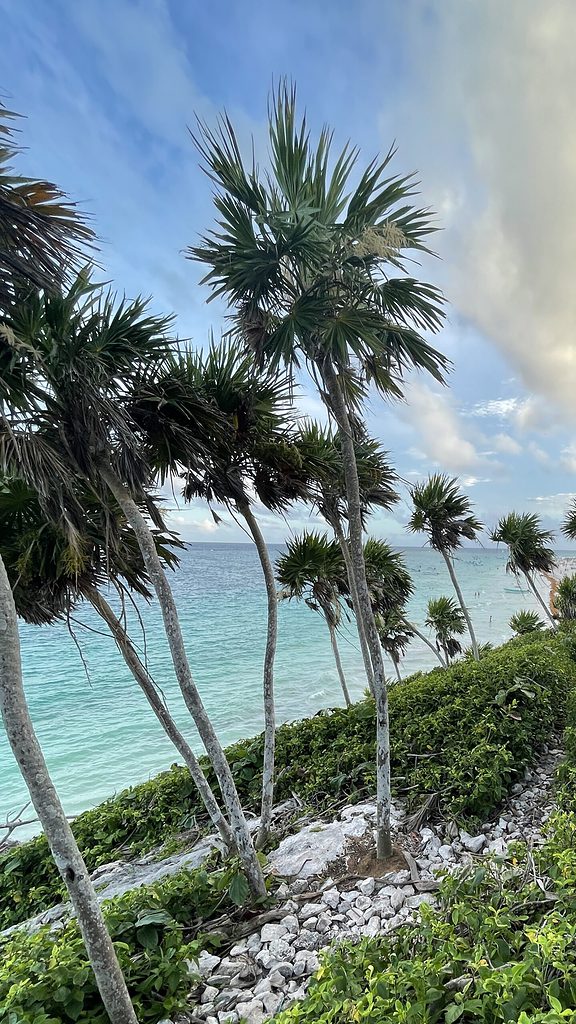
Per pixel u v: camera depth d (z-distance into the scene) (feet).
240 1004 9.40
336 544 27.91
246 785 22.16
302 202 13.44
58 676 73.36
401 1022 6.21
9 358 11.02
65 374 12.08
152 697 16.48
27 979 9.12
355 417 16.48
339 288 13.55
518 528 62.23
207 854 16.78
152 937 10.55
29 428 11.70
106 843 21.09
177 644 13.20
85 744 49.24
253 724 54.65
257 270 13.50
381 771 13.98
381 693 14.07
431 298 14.10
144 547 13.21
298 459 18.45
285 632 110.83
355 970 8.00
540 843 11.79
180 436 14.79
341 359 13.82
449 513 46.70
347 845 15.02
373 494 24.76
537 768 17.72
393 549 37.68
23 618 18.84
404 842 14.52
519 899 8.53
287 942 11.15
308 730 24.07
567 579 71.67
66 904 17.02
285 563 27.63
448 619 65.26
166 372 15.46
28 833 36.11
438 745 18.66
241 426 17.67
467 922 8.08
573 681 24.53
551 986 5.92
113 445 12.90
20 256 9.70
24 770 7.97
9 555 16.49
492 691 21.40
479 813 15.07
